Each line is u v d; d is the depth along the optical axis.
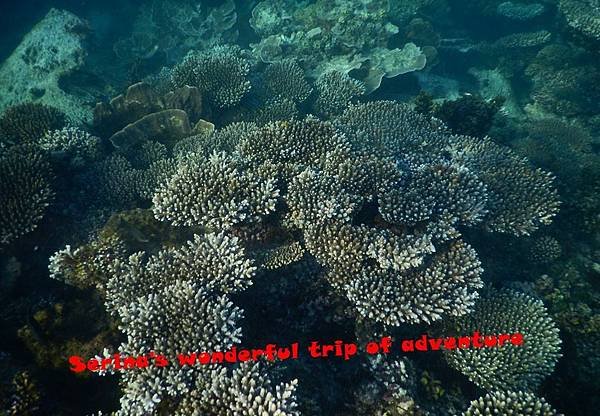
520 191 6.50
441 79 13.65
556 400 5.05
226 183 5.31
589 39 13.52
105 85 12.69
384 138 7.47
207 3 17.58
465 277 5.02
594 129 13.15
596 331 5.60
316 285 5.00
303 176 5.30
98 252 5.02
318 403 4.16
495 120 11.20
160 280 4.71
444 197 5.62
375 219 5.45
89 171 7.20
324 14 12.95
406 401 4.32
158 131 8.81
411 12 14.35
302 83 10.95
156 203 5.36
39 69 11.67
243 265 4.54
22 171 5.94
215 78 9.93
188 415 3.75
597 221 7.32
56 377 4.53
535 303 5.40
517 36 15.30
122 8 19.33
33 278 5.62
